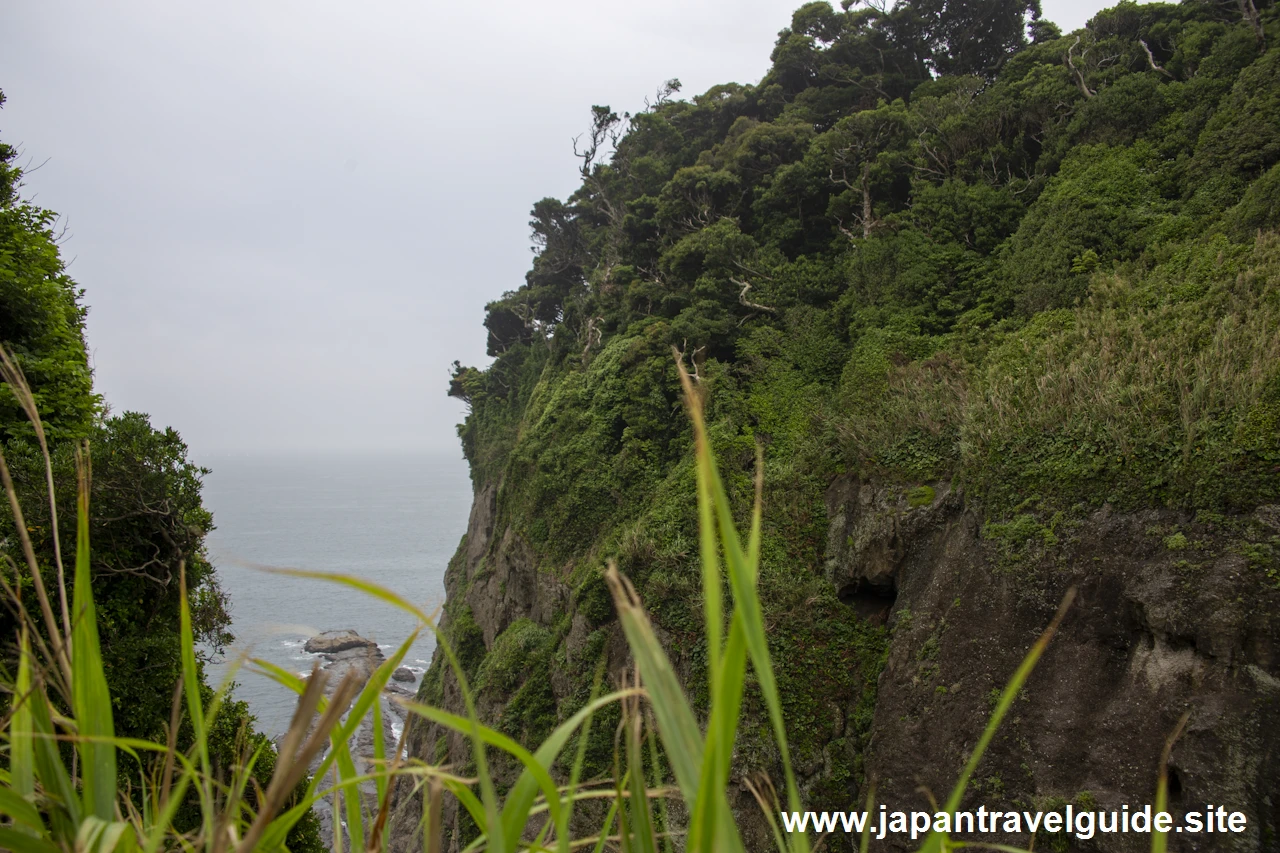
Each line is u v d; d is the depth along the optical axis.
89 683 1.76
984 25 46.03
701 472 1.42
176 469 14.46
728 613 20.58
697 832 1.34
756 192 38.09
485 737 1.59
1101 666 15.03
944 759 16.34
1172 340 17.20
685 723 1.49
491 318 60.69
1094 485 16.30
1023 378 19.59
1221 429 14.77
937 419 20.98
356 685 1.42
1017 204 29.58
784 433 26.20
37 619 10.90
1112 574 15.32
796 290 31.95
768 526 22.92
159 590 13.80
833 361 28.19
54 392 16.22
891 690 18.17
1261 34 28.19
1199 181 24.41
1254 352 15.30
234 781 1.93
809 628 20.62
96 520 12.73
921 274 27.75
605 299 39.88
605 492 29.47
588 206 52.88
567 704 23.39
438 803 1.66
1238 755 12.45
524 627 30.20
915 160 33.88
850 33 45.53
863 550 20.88
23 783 1.71
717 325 30.06
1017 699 15.66
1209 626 13.42
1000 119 32.84
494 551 39.12
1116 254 23.27
